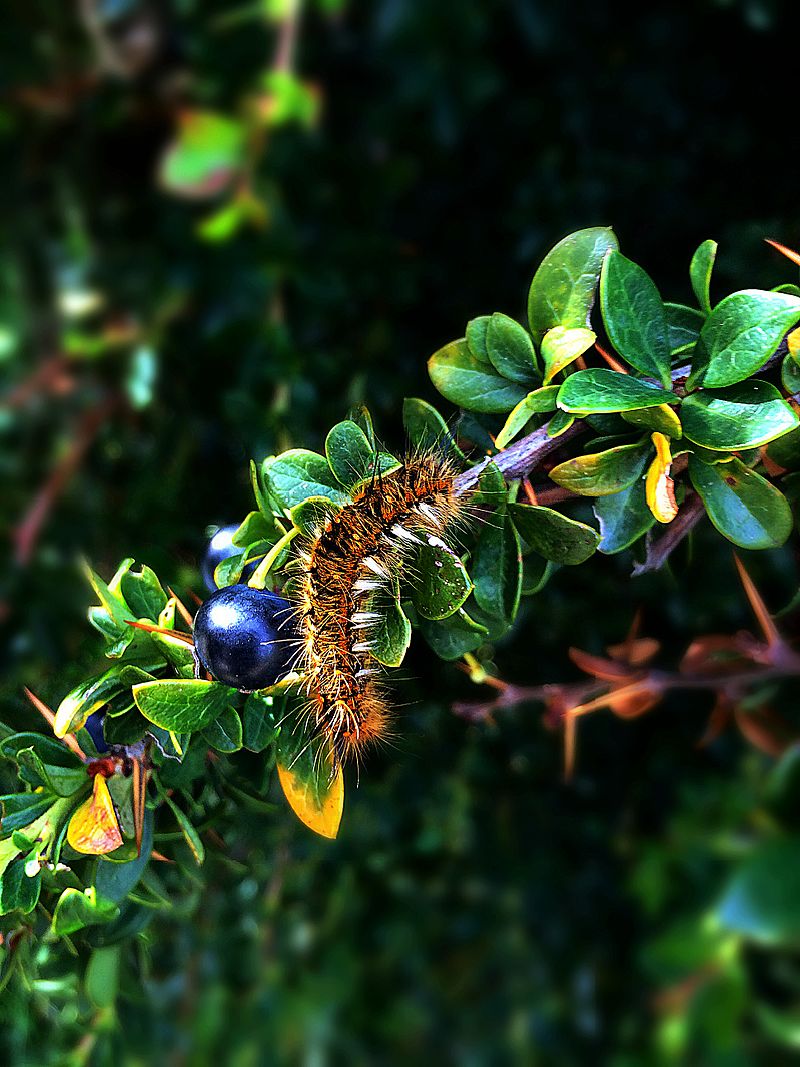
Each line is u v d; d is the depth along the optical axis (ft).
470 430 0.56
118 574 0.53
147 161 0.79
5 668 0.87
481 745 1.02
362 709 0.50
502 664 0.95
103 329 0.80
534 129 0.88
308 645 0.49
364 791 1.04
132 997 0.61
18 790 0.64
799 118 0.89
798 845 0.42
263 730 0.51
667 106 0.88
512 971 1.04
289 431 0.81
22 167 0.79
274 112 0.68
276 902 0.98
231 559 0.52
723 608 0.87
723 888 0.55
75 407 0.84
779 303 0.47
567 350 0.50
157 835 0.57
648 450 0.50
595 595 0.92
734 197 0.91
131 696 0.52
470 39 0.76
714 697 0.94
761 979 0.53
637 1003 0.87
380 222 0.82
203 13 0.75
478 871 1.07
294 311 0.82
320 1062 1.00
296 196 0.78
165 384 0.85
